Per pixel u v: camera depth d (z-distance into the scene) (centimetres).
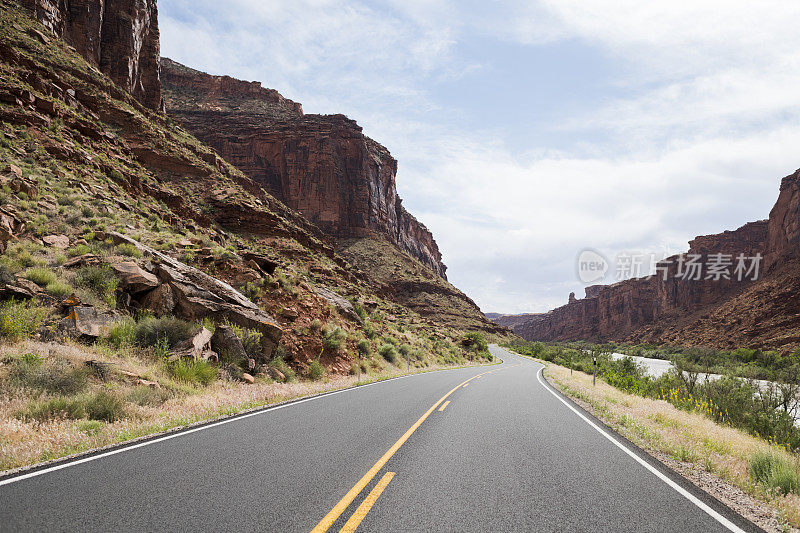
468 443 652
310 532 324
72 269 1385
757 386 1434
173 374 1055
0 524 319
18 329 934
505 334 12275
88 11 5756
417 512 372
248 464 502
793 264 11444
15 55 3606
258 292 1861
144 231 2241
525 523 355
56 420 623
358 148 12750
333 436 669
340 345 2031
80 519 335
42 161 2498
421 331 5334
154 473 458
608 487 459
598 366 3259
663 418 927
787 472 497
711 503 419
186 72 13900
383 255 11669
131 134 4744
